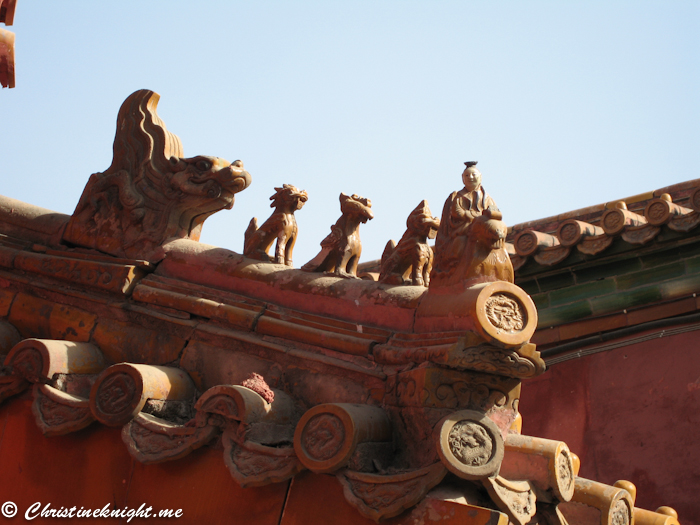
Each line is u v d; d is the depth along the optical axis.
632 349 8.62
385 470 4.55
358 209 5.56
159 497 5.04
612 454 8.29
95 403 5.24
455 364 4.47
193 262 5.97
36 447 5.52
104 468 5.27
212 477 4.93
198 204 6.24
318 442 4.52
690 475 7.67
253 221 6.10
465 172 5.05
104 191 6.51
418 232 5.34
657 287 8.52
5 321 6.38
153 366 5.41
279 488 4.73
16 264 6.41
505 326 4.41
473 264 4.73
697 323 8.22
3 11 6.30
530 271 9.32
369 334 5.08
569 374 8.99
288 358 5.29
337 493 4.54
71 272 6.16
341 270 5.51
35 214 6.79
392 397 4.80
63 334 6.12
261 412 4.87
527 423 9.08
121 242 6.29
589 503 5.27
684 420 7.93
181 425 5.04
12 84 6.48
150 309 5.87
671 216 8.21
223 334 5.52
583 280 9.11
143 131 6.57
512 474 4.73
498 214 4.75
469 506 4.19
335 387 5.05
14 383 5.59
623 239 8.57
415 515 4.31
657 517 5.81
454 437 4.35
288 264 5.94
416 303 5.02
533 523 4.78
